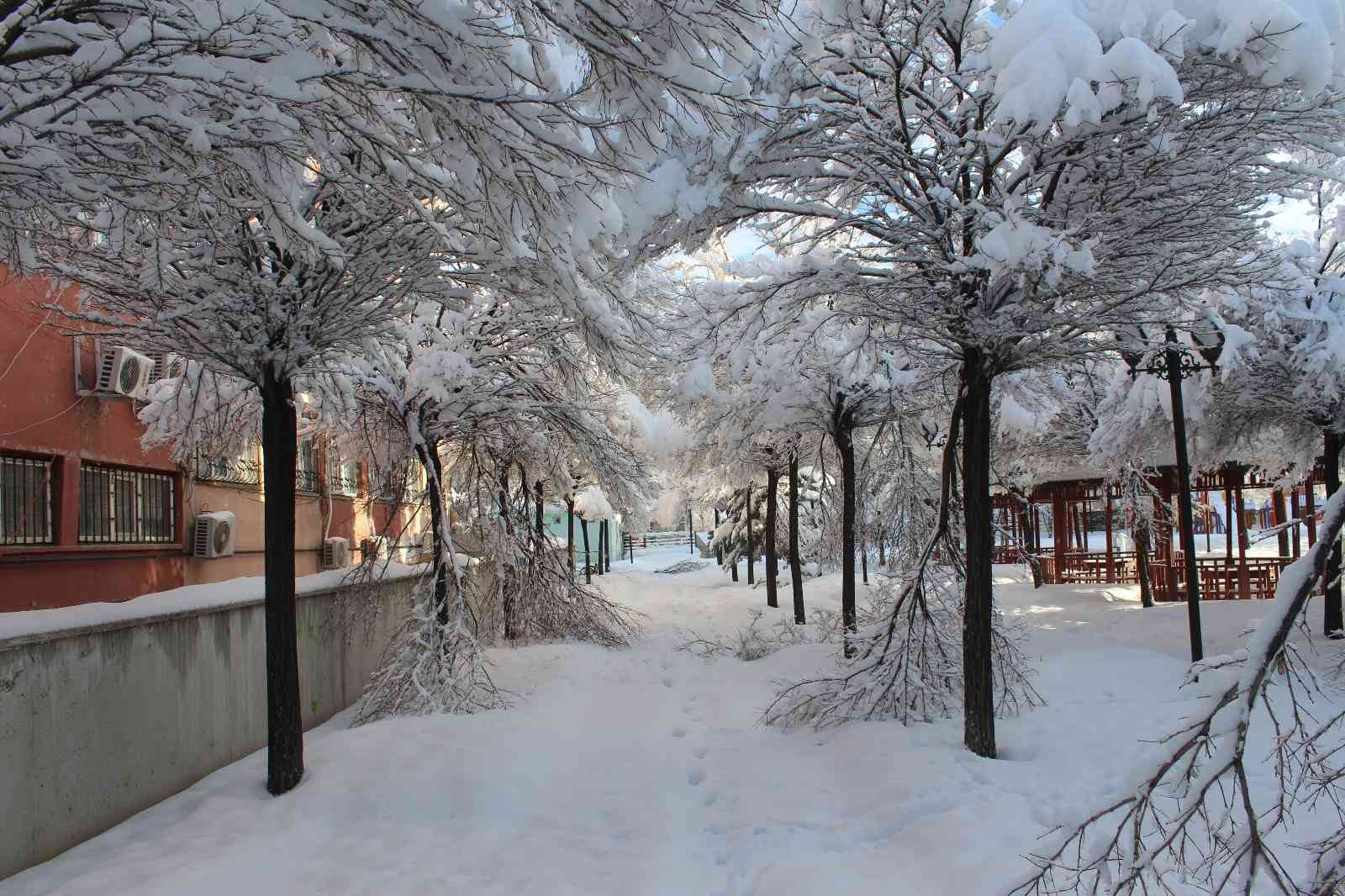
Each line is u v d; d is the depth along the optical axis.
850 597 13.20
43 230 4.86
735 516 31.05
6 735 5.21
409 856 5.62
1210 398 14.08
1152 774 2.41
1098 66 5.55
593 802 6.72
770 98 6.74
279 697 6.83
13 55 3.82
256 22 3.77
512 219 5.00
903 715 8.28
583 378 12.10
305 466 14.62
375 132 4.89
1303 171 6.98
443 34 4.30
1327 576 2.55
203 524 10.88
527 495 14.98
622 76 4.75
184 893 5.00
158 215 4.18
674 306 13.98
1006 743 7.54
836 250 8.40
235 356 6.72
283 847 5.70
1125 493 19.34
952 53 8.27
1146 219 6.79
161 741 6.72
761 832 5.92
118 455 9.45
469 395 11.03
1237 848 2.39
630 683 12.09
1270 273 7.45
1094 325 6.93
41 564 8.22
